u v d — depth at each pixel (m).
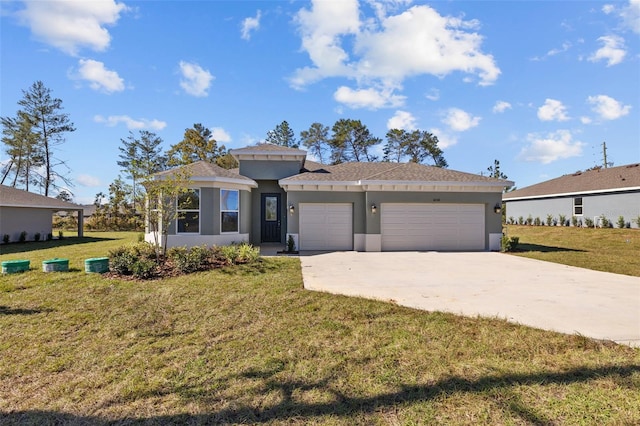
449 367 3.57
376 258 11.92
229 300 6.10
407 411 2.83
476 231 14.64
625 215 22.28
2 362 3.86
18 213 18.84
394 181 13.92
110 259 8.46
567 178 29.19
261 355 3.95
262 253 13.24
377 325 4.86
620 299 6.24
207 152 40.44
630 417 2.67
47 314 5.41
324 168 17.95
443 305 5.84
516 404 2.88
